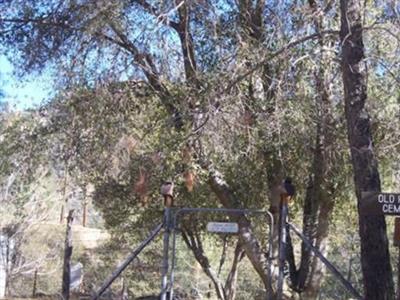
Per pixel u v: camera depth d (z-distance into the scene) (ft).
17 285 79.05
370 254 28.35
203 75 37.73
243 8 39.47
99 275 83.05
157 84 40.19
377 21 35.32
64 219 92.48
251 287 80.23
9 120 47.88
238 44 37.86
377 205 26.40
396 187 43.78
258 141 39.24
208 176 45.42
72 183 50.42
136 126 41.73
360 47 31.27
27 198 77.41
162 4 37.40
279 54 36.83
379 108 38.73
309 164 44.70
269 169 45.09
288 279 46.98
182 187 54.13
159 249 75.31
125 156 40.78
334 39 36.76
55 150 43.47
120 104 40.19
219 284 69.31
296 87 37.65
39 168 48.98
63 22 38.83
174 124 40.22
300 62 37.32
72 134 41.32
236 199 49.44
